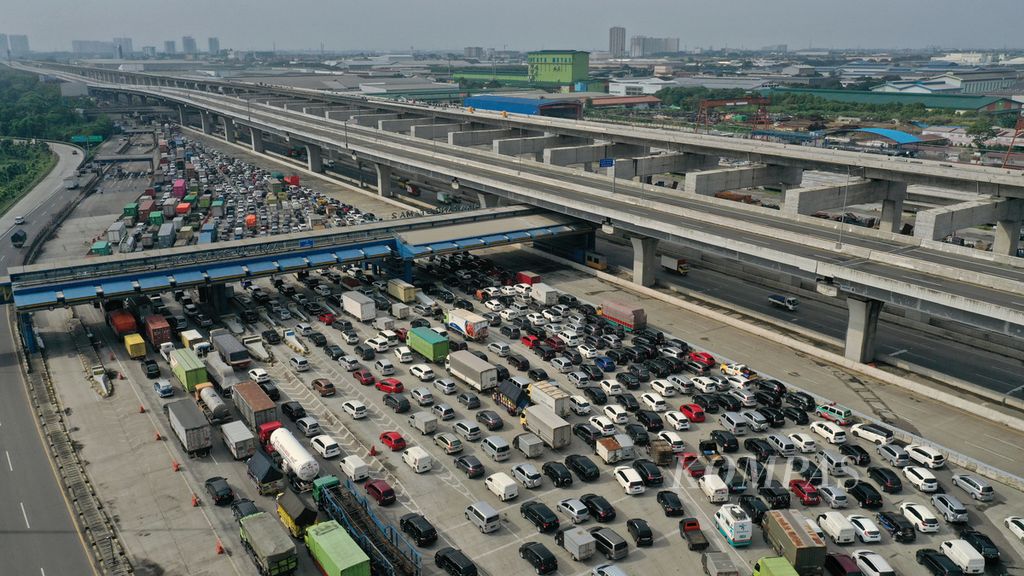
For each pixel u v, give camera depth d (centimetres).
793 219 10494
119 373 7869
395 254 10794
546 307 9900
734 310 9994
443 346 8125
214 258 9556
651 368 8075
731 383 7756
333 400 7338
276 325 9275
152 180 19575
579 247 12262
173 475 6028
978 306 6950
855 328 8200
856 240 9462
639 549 5181
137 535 5284
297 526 5162
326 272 11375
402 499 5728
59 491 5831
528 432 6750
